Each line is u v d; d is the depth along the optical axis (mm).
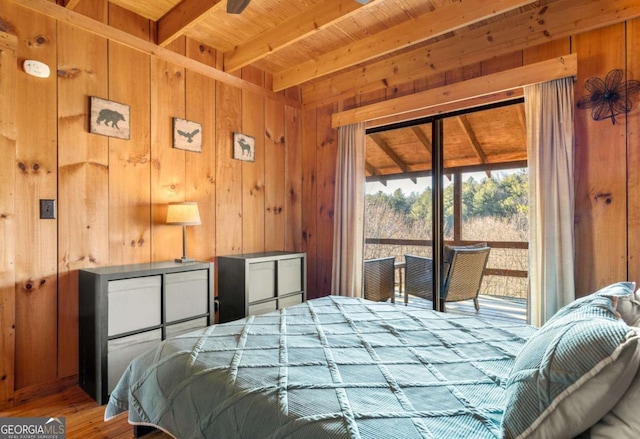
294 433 938
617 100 2305
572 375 768
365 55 3047
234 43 3150
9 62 2062
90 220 2445
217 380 1194
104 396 2096
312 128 4066
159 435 1737
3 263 2037
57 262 2289
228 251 3361
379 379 1180
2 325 2029
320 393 1084
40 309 2217
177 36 2680
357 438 868
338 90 3809
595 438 760
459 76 3016
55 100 2289
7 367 2047
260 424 1008
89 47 2449
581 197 2418
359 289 3490
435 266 3174
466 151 3045
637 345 728
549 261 2404
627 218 2270
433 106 3086
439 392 1099
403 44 2795
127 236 2639
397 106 3270
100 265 2488
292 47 3242
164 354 1432
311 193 4062
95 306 2143
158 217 2834
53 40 2283
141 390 1390
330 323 1798
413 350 1439
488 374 1222
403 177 3434
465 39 2947
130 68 2664
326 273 3936
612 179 2318
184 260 2740
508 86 2648
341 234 3637
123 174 2617
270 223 3771
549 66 2461
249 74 3572
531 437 792
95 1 2477
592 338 782
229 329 1685
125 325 2209
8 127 2059
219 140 3295
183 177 3004
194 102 3090
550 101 2461
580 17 2432
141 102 2727
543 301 2408
